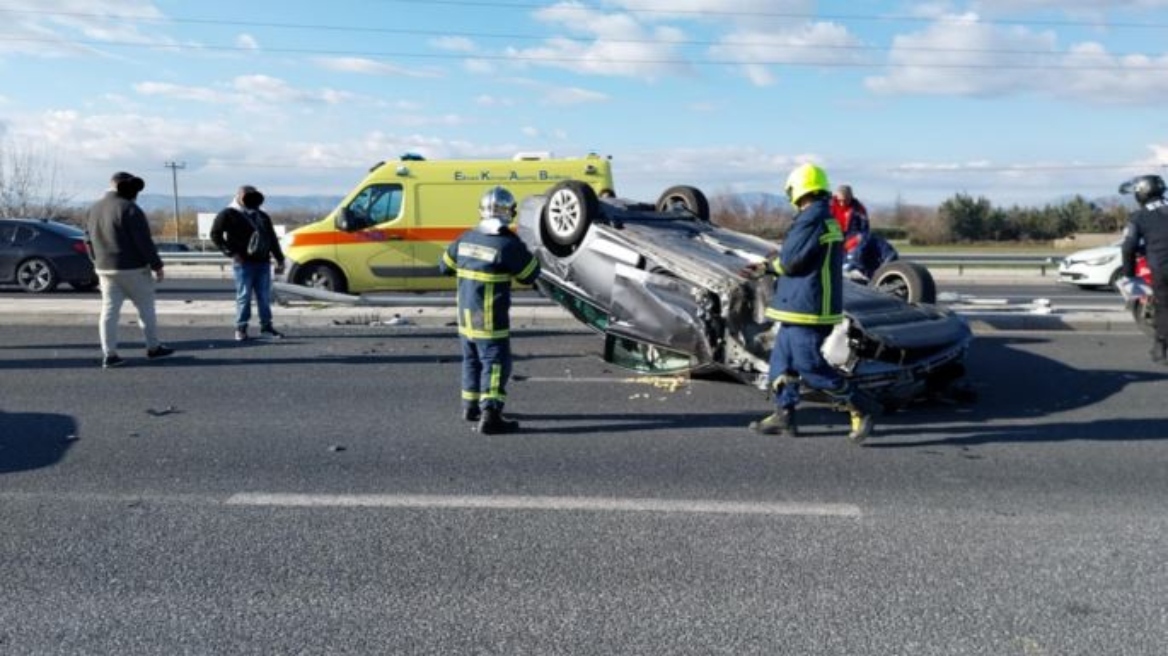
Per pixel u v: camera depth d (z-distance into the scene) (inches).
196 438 252.1
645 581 156.1
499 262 252.1
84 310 483.2
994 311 512.7
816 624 140.8
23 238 695.1
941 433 260.4
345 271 564.1
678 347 303.7
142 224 358.9
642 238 325.1
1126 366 366.9
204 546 171.6
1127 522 186.9
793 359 243.9
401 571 159.9
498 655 131.0
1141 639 136.6
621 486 209.0
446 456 234.1
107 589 152.7
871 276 433.4
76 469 221.8
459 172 564.4
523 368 360.5
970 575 159.6
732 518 187.6
